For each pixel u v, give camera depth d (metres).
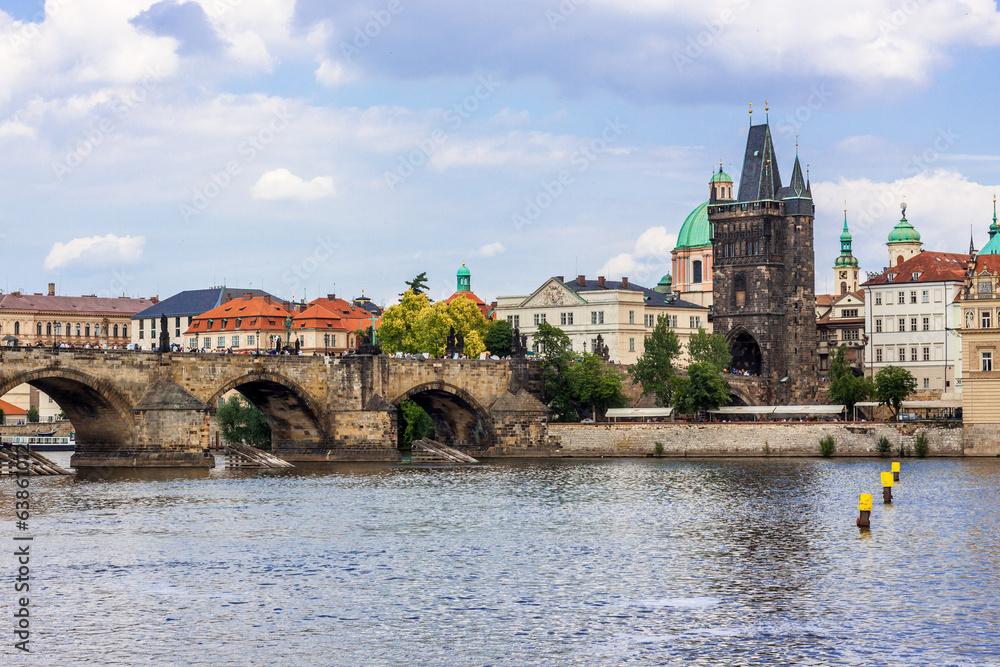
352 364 195.00
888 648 65.62
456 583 81.94
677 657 64.50
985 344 180.88
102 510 119.75
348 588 80.56
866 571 84.44
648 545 96.75
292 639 68.06
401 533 104.00
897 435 186.62
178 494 135.62
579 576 84.00
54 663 64.00
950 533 100.50
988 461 174.00
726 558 90.38
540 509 120.94
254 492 138.25
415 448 197.88
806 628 69.50
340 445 194.88
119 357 169.12
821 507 119.75
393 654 65.38
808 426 192.75
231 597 78.00
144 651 66.00
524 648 66.25
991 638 67.25
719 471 165.38
